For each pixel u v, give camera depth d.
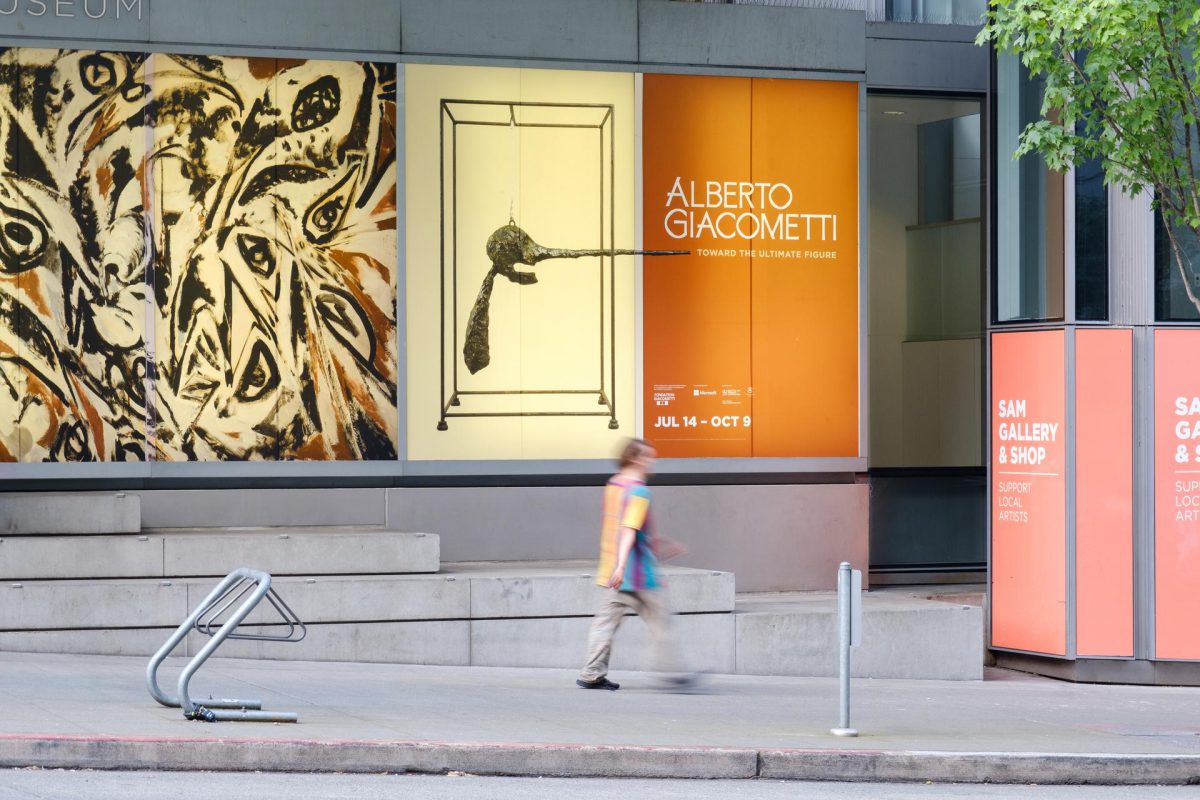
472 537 16.70
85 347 16.03
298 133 16.48
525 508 16.83
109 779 8.60
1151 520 15.44
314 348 16.53
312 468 16.38
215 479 16.16
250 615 13.44
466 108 16.83
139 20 16.11
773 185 17.61
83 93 16.02
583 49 17.09
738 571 17.34
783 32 17.64
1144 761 10.38
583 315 17.09
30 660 12.45
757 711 11.90
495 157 16.91
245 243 16.39
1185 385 15.47
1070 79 12.75
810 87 17.75
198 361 16.27
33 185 15.93
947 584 19.02
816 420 17.67
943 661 15.30
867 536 17.78
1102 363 15.48
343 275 16.59
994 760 10.14
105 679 11.62
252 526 16.19
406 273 16.66
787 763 9.79
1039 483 15.76
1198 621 15.39
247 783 8.66
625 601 12.69
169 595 13.22
